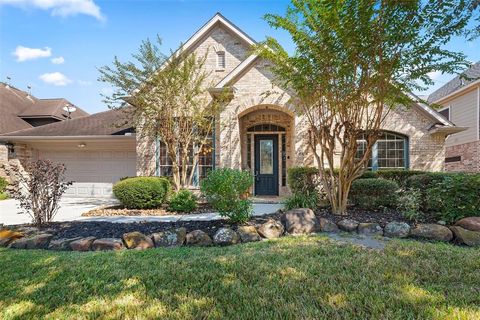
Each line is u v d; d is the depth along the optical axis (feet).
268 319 8.43
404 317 8.36
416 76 18.17
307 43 18.88
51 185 20.77
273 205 30.14
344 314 8.53
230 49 42.19
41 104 68.13
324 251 14.35
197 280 11.23
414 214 18.89
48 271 12.38
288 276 11.37
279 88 33.17
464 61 17.33
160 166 37.88
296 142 32.83
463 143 51.19
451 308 8.70
